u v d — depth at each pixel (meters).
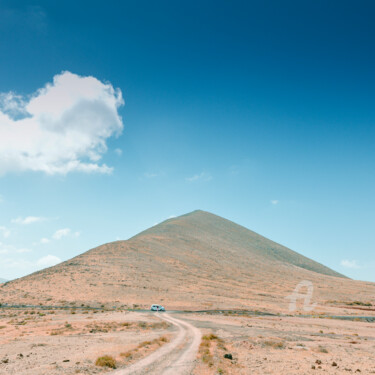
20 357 26.45
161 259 182.00
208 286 143.38
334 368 27.17
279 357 31.52
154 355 29.25
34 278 130.75
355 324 71.94
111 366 24.05
